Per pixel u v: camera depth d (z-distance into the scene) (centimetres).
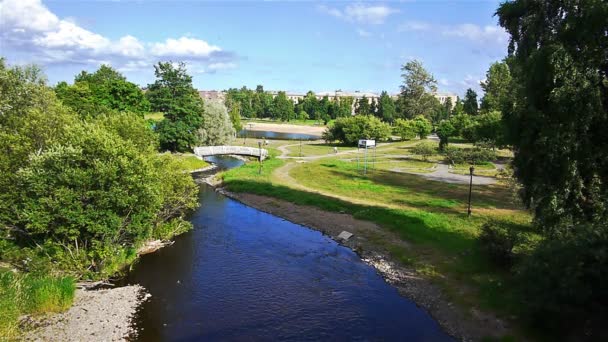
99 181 2308
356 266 2859
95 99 7550
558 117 2061
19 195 2367
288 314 2131
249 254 3041
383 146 10394
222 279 2564
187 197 3306
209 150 7631
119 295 2277
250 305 2223
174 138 7369
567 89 1966
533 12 2241
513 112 2344
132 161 2450
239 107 19488
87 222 2277
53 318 1983
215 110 8606
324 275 2678
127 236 2697
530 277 1791
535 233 3061
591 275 1579
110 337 1862
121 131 3444
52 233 2352
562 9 2108
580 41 2022
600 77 2017
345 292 2423
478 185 5262
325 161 7506
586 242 1648
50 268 2325
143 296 2297
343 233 3500
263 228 3744
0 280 2047
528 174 2302
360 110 16825
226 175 6050
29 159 2431
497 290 2241
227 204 4678
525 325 1902
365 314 2155
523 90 2305
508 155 8288
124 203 2353
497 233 2642
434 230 3278
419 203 4256
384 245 3173
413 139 12075
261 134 14162
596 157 2070
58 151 2289
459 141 11331
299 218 4056
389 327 2023
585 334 1647
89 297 2225
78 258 2391
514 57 2489
